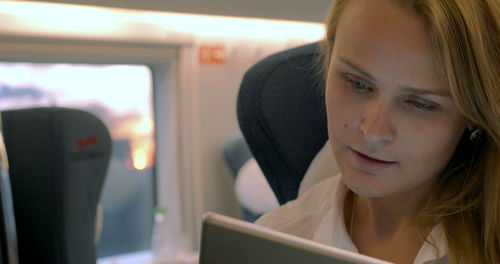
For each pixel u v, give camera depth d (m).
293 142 0.99
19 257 1.22
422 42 0.56
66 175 1.24
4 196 0.90
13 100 2.16
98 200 1.42
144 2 1.94
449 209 0.71
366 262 0.44
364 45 0.59
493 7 0.57
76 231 1.29
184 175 2.56
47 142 1.21
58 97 2.26
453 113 0.61
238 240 0.47
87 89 2.33
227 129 2.60
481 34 0.57
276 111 0.98
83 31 2.14
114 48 2.25
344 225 0.82
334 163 0.96
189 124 2.49
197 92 2.47
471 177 0.72
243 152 2.44
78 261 1.30
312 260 0.45
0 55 2.05
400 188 0.66
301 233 0.89
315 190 0.93
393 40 0.57
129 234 2.59
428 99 0.59
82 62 2.27
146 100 2.50
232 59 2.52
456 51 0.56
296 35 2.61
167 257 2.57
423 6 0.55
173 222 2.61
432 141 0.62
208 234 0.48
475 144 0.70
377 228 0.81
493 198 0.67
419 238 0.76
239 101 1.00
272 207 2.19
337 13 0.72
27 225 1.22
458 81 0.57
